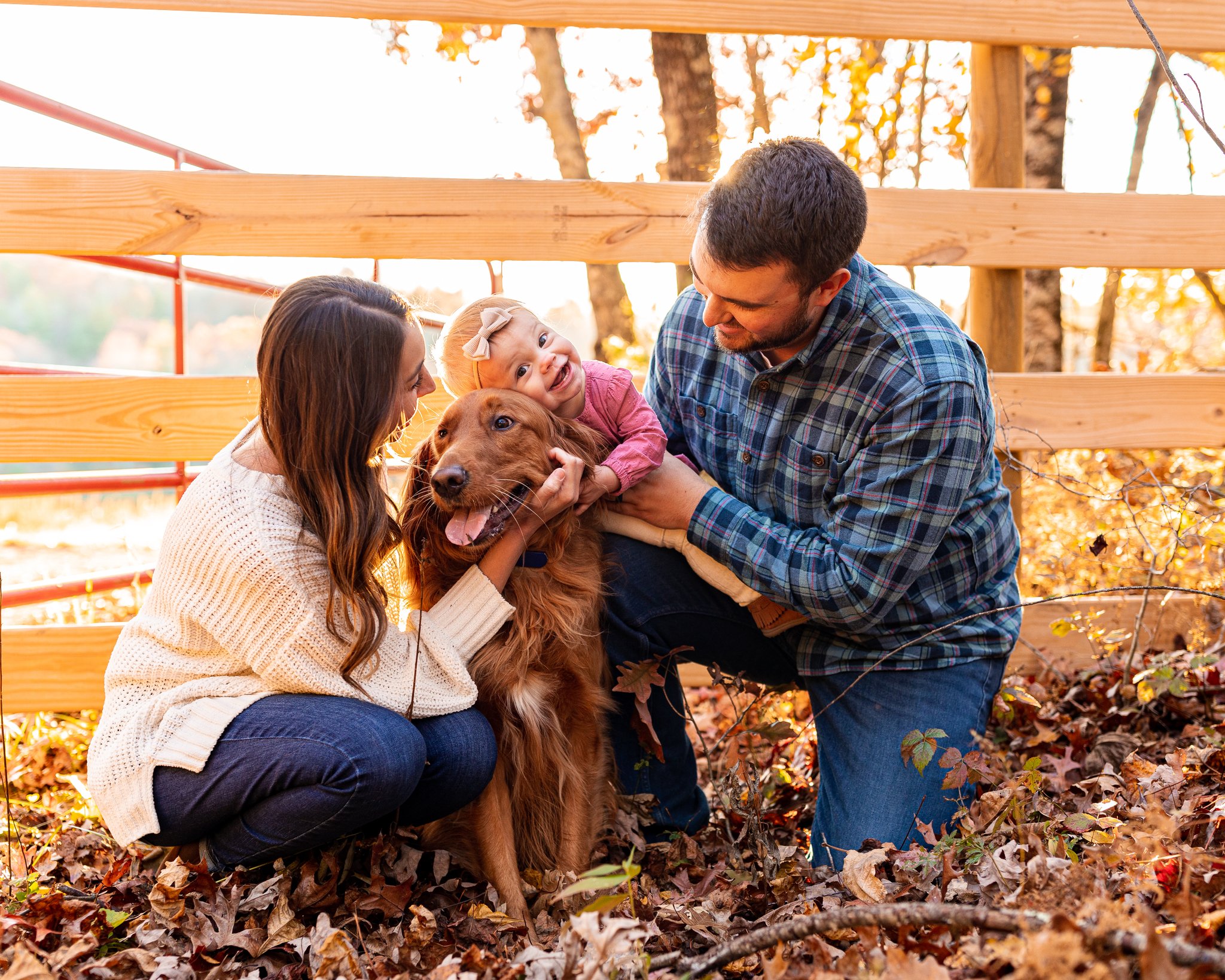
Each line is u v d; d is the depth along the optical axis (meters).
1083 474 4.53
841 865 2.21
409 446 3.07
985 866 1.79
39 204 2.82
